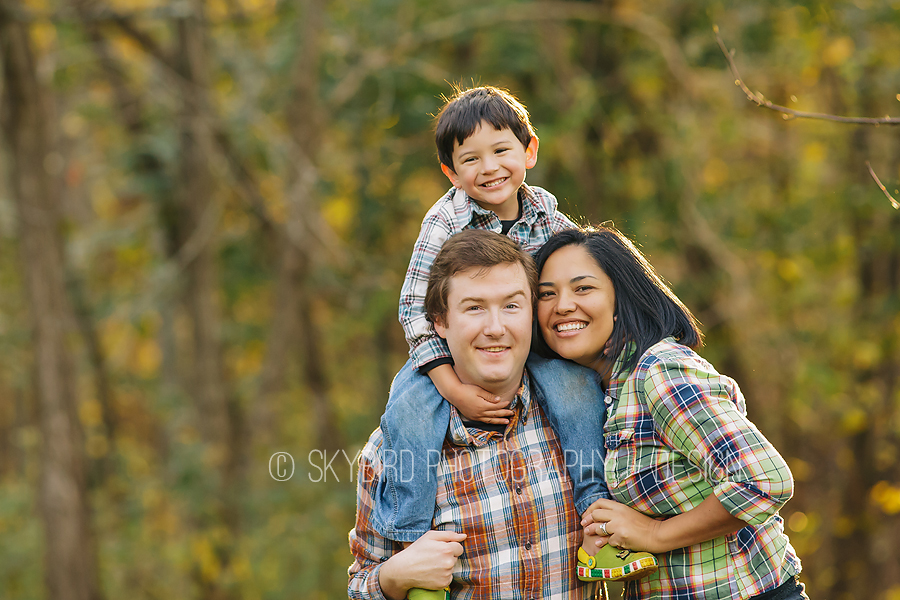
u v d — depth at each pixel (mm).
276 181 10984
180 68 10000
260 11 10289
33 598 9656
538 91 10625
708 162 11164
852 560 10125
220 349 10812
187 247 10164
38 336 8812
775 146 10781
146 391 14125
